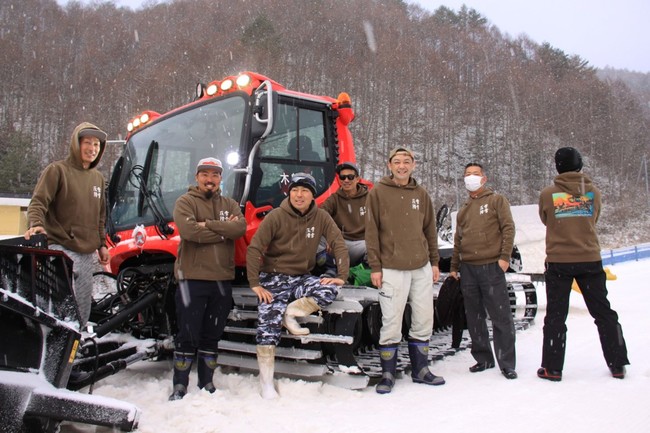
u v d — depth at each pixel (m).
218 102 4.63
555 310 4.25
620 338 4.20
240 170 4.16
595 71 83.31
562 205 4.30
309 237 4.04
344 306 3.89
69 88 48.38
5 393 2.75
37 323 2.94
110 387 3.96
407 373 4.49
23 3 58.69
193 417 3.27
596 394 3.75
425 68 67.19
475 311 4.58
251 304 4.20
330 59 57.28
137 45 55.81
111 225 4.95
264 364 3.79
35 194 3.55
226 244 3.94
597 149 67.00
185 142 4.76
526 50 84.06
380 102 59.91
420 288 4.17
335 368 3.94
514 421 3.21
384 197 4.14
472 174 4.59
